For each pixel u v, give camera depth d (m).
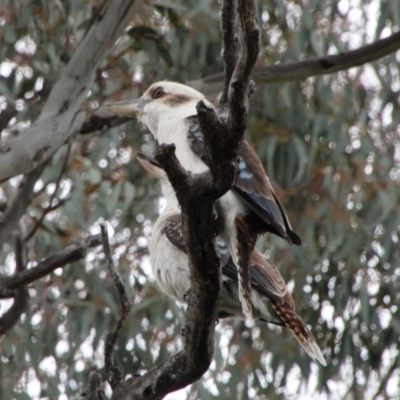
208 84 10.30
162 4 10.81
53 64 10.93
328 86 12.72
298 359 12.64
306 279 12.91
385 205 12.27
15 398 11.54
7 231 10.17
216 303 5.71
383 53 10.20
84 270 11.72
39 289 11.71
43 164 10.34
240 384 13.01
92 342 12.19
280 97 12.86
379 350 12.95
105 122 9.98
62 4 10.85
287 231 7.24
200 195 5.24
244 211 6.93
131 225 12.50
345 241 12.46
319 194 12.58
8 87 11.15
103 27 9.85
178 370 6.06
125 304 6.43
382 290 12.89
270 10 12.50
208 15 11.81
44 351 12.04
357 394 13.23
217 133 5.01
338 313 12.85
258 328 13.27
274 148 12.44
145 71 11.89
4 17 10.95
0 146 9.59
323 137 13.16
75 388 12.09
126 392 6.25
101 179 12.20
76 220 11.52
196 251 5.49
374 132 13.23
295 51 12.20
